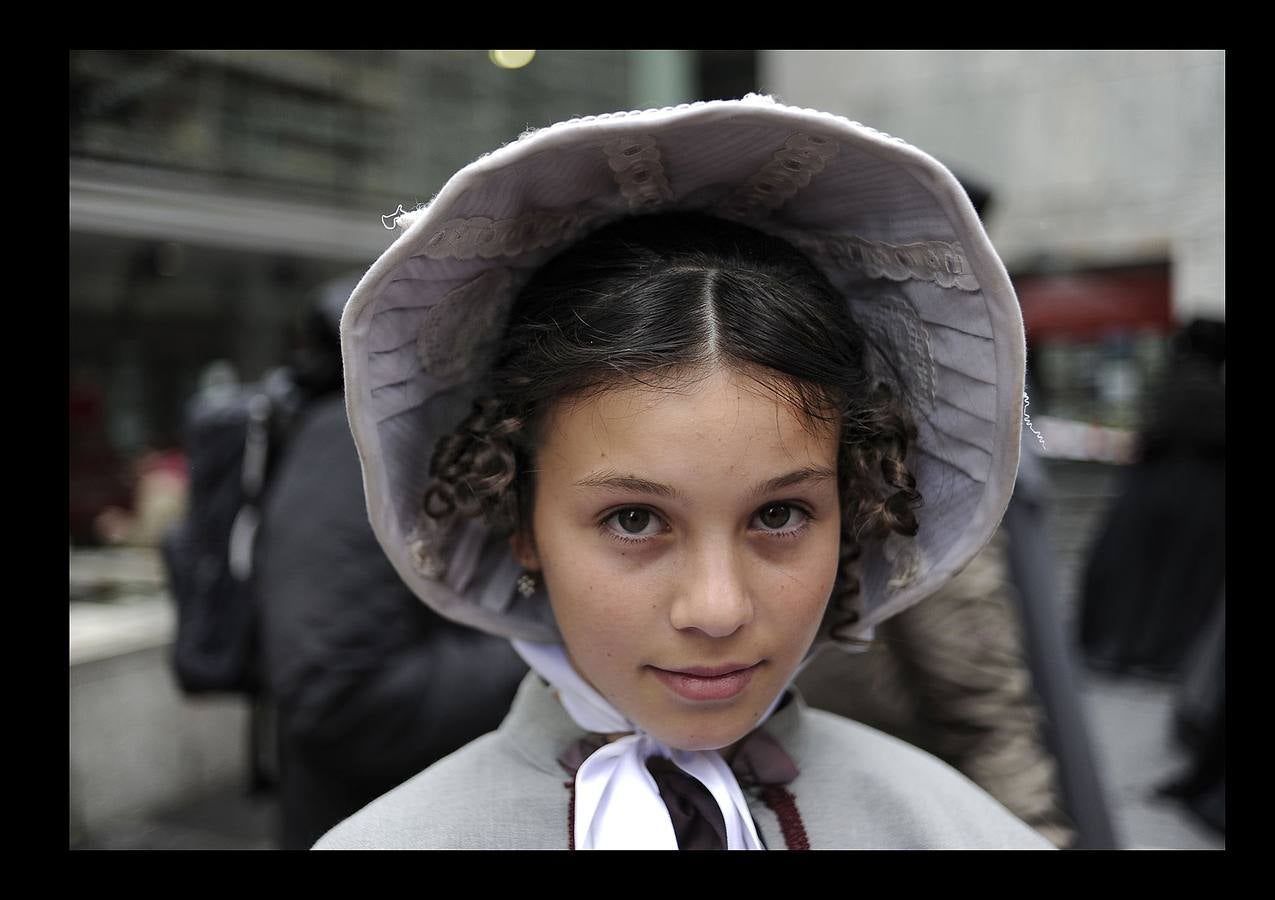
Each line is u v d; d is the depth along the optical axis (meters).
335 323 1.84
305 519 1.56
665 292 0.84
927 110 9.25
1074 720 1.41
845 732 1.13
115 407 4.62
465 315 0.95
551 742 1.00
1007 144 9.02
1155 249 8.54
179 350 4.84
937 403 0.97
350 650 1.51
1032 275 9.00
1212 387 5.04
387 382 0.90
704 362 0.80
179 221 3.87
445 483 0.96
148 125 3.78
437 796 0.98
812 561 0.86
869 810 1.03
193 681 2.30
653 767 0.96
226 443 2.32
